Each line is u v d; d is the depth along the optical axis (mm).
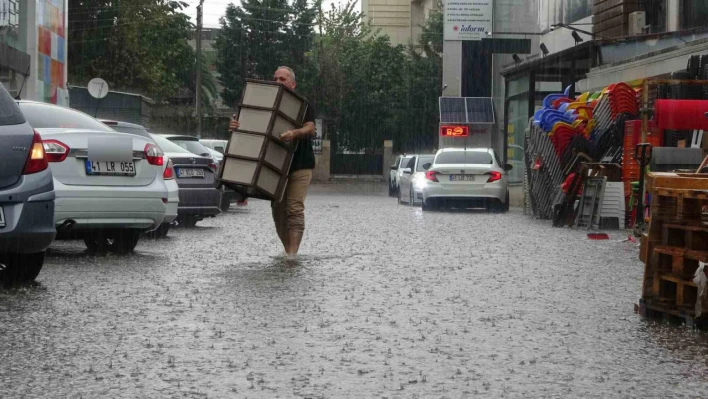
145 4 63125
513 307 9508
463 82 55062
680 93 24906
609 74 31125
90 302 9461
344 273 11992
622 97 23531
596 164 22016
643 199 19750
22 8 40969
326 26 85312
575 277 11953
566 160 24062
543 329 8336
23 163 10523
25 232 10445
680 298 8648
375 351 7320
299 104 13977
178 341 7602
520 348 7500
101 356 7039
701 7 30125
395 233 18938
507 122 44250
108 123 17000
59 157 13273
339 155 83875
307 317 8750
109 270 12047
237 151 13781
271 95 13836
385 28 102438
